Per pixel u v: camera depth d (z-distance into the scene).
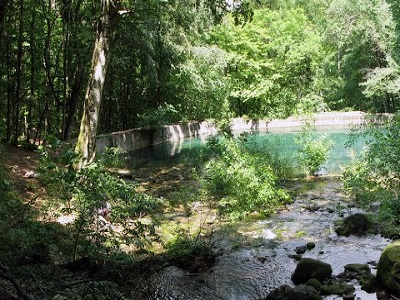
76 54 15.41
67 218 7.17
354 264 5.93
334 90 32.94
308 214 9.04
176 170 14.73
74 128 20.48
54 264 5.30
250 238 7.64
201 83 23.02
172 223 8.59
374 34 27.22
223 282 5.79
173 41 20.89
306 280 5.67
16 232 5.21
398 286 4.90
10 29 12.29
